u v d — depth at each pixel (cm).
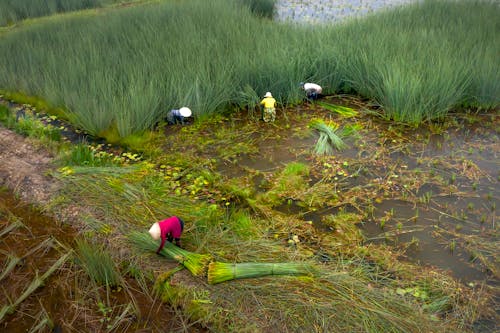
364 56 1034
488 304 473
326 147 815
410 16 1403
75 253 552
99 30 1358
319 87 1013
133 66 1028
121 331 451
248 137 877
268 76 1003
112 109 890
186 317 462
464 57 1040
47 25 1544
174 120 926
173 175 732
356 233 586
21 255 559
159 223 510
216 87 972
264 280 492
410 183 700
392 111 930
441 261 537
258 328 437
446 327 440
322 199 666
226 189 690
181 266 519
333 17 1836
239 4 1728
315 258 541
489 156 779
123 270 530
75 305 482
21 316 471
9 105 1066
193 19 1413
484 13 1401
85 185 677
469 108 986
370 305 458
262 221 612
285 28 1319
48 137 864
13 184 693
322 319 441
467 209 633
